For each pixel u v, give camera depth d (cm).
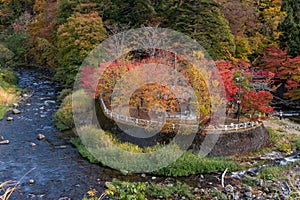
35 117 2144
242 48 2661
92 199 909
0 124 1994
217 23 2344
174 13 2425
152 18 2516
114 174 1459
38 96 2625
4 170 1452
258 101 1780
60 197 1262
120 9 2662
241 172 1488
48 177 1411
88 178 1415
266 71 2641
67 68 2645
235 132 1661
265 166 1538
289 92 2519
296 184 1387
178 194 1308
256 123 1789
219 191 1332
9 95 2531
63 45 2583
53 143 1769
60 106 2262
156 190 1320
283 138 1867
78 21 2464
